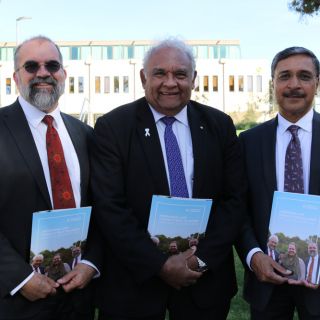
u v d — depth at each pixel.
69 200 2.95
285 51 3.18
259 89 51.75
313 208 2.97
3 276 2.72
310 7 11.73
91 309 3.13
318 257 2.97
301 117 3.19
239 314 4.46
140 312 2.98
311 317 3.08
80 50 58.19
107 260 3.10
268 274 2.99
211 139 3.14
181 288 3.08
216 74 52.09
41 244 2.79
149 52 3.05
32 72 2.99
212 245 2.97
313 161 3.07
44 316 2.83
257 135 3.33
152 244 2.88
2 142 2.84
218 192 3.15
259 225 3.18
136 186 2.99
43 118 3.01
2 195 2.80
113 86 50.69
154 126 3.08
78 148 3.11
